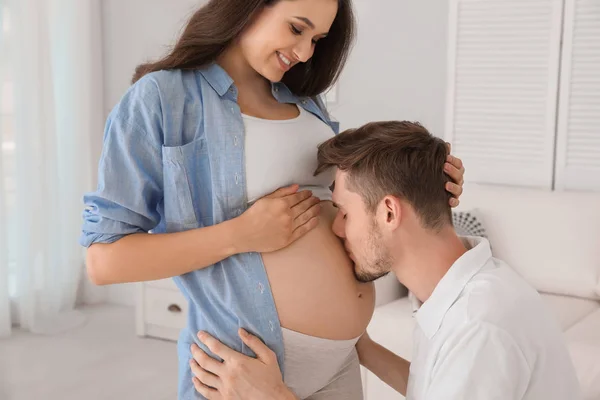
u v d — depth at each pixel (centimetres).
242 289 145
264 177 147
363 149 138
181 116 142
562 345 135
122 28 438
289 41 140
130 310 438
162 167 143
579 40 334
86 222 143
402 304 296
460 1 357
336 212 158
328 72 162
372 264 142
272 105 156
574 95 339
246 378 142
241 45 147
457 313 130
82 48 418
